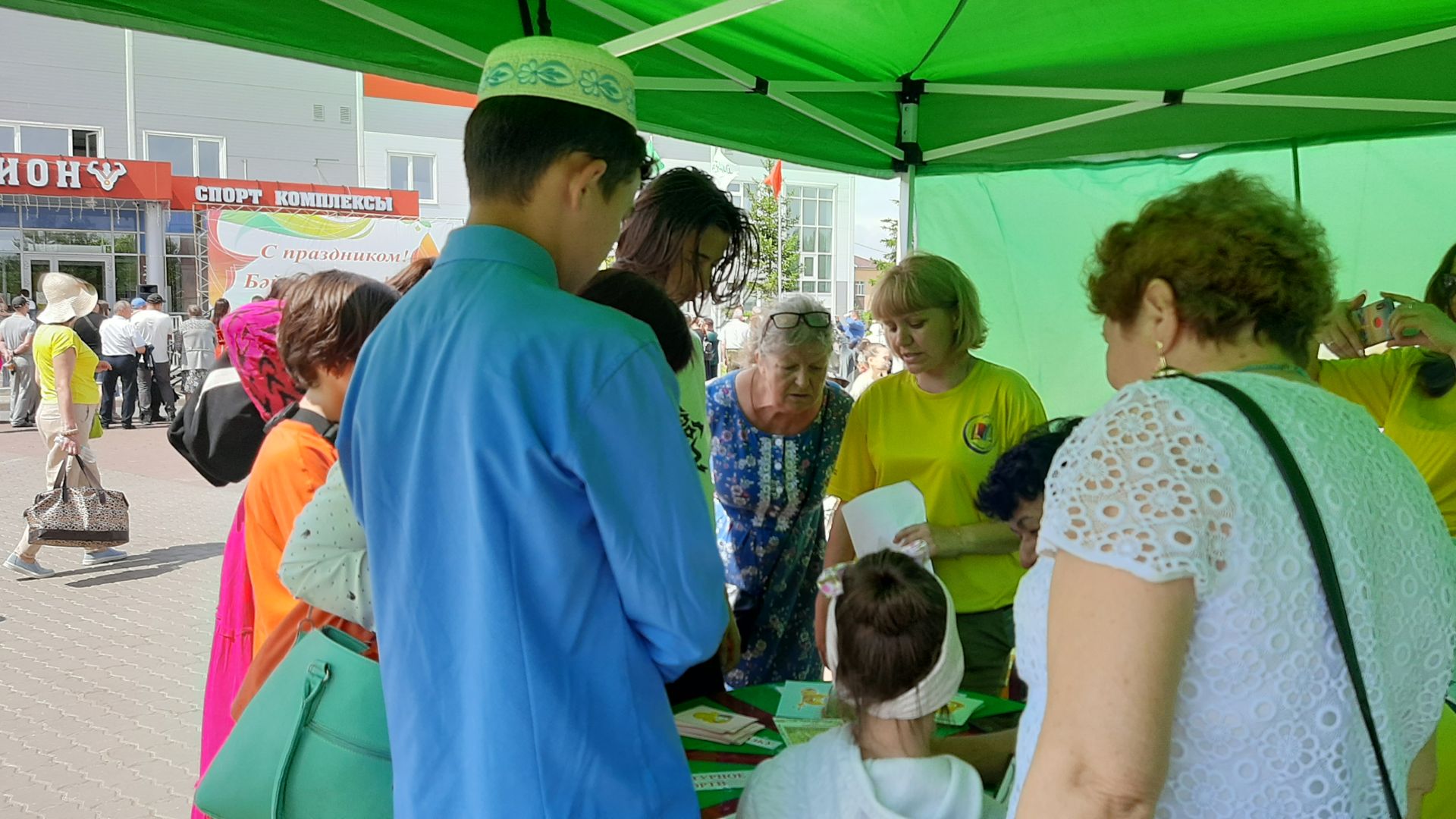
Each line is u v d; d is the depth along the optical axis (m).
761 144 3.87
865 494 2.49
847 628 1.49
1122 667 0.89
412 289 1.37
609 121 1.32
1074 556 0.94
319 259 17.88
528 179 1.30
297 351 1.92
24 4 2.16
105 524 6.42
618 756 1.22
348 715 1.55
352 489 1.42
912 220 4.39
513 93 1.31
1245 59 3.34
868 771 1.48
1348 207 4.09
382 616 1.32
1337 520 0.95
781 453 2.69
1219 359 1.07
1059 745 0.93
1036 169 4.48
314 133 24.48
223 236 17.20
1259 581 0.91
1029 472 1.87
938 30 3.17
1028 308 4.54
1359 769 0.97
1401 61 3.21
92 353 6.64
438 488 1.25
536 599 1.20
